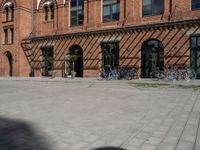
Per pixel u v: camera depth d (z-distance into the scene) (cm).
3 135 478
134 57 2336
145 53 2327
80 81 2073
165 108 765
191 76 2002
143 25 2266
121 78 2336
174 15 2162
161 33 2188
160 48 2242
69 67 2822
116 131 510
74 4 2838
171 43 2134
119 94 1160
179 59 2097
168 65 2142
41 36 3017
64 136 475
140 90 1330
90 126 550
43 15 3092
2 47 3234
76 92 1257
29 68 3161
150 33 2247
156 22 2212
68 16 2866
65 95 1123
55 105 834
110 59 2520
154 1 2302
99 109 758
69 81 2097
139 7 2369
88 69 2642
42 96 1085
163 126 548
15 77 2956
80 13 2789
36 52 3081
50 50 3003
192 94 1120
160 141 445
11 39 3203
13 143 431
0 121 594
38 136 474
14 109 754
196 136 473
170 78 2055
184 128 530
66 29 2867
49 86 1652
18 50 3077
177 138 462
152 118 627
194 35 2036
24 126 548
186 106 795
